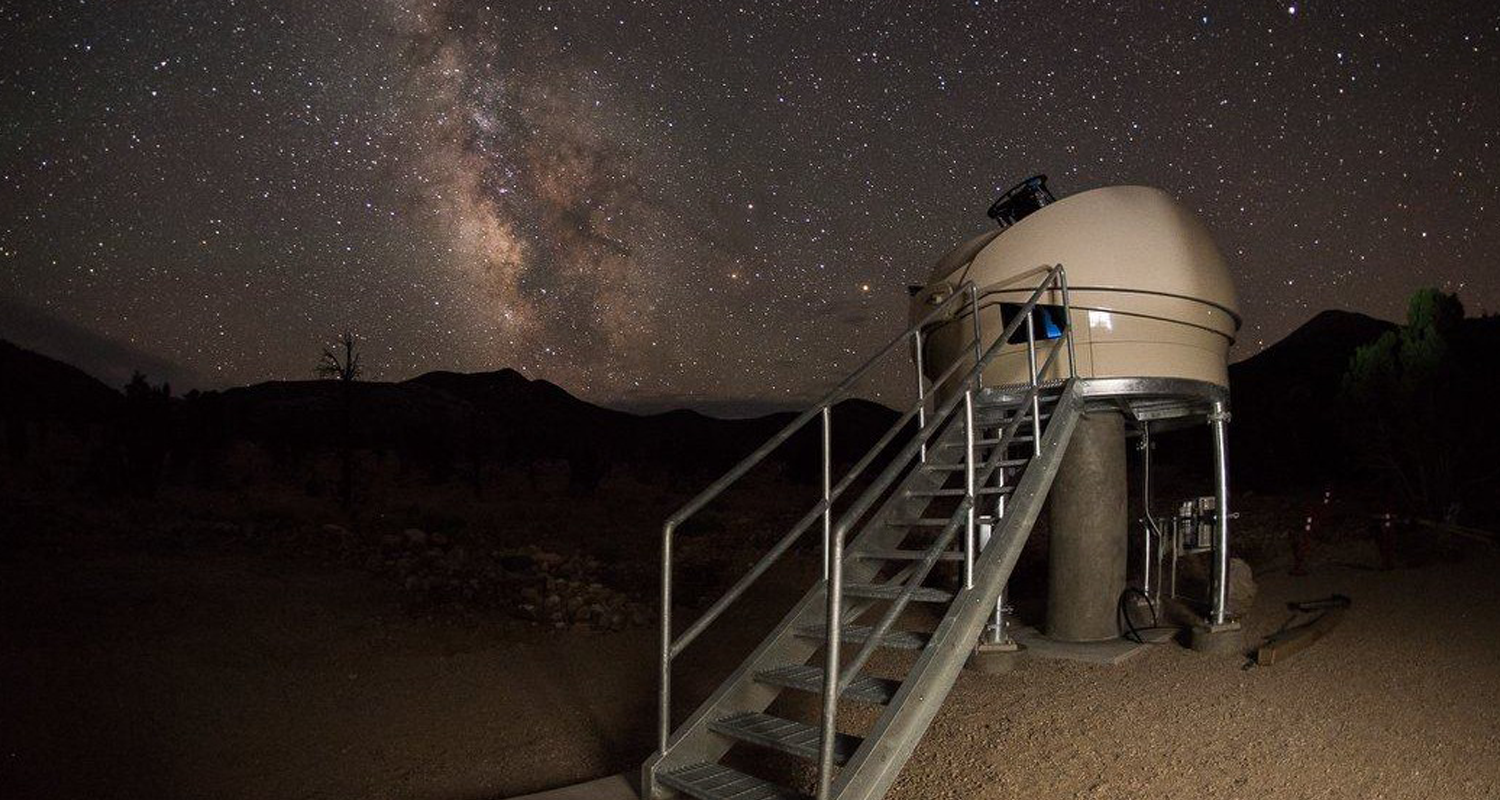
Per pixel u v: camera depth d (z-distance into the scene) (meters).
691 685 8.66
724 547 19.42
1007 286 8.22
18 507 16.02
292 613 11.32
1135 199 8.44
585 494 32.94
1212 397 8.53
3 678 7.91
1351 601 10.35
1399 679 7.30
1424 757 5.65
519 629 11.18
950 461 6.86
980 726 6.75
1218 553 8.76
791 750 4.56
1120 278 7.95
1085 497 9.27
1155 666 8.16
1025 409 6.20
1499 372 18.55
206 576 13.12
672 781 4.71
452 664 9.41
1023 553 16.33
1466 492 17.72
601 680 8.88
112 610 10.70
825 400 5.70
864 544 6.13
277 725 7.23
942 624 5.00
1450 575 11.49
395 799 5.72
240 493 25.17
